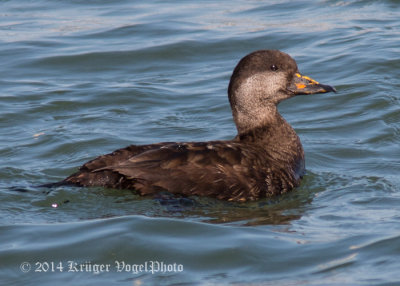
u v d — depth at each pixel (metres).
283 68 11.46
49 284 7.98
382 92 15.32
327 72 16.66
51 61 18.03
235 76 11.63
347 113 14.68
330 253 8.49
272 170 10.92
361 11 20.86
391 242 8.66
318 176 11.81
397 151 12.84
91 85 16.53
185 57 18.31
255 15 21.19
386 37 18.38
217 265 8.34
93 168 10.37
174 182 10.20
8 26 20.83
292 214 10.06
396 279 7.72
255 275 8.07
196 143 10.83
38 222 9.59
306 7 21.69
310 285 7.74
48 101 15.52
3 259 8.49
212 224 9.45
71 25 20.84
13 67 17.69
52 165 12.34
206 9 22.14
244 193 10.51
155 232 9.14
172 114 14.88
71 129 13.98
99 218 9.66
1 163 12.38
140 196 10.16
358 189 11.09
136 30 20.14
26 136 13.70
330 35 18.89
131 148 10.65
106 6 22.88
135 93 15.95
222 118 14.64
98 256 8.59
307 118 14.68
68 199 10.15
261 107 11.51
